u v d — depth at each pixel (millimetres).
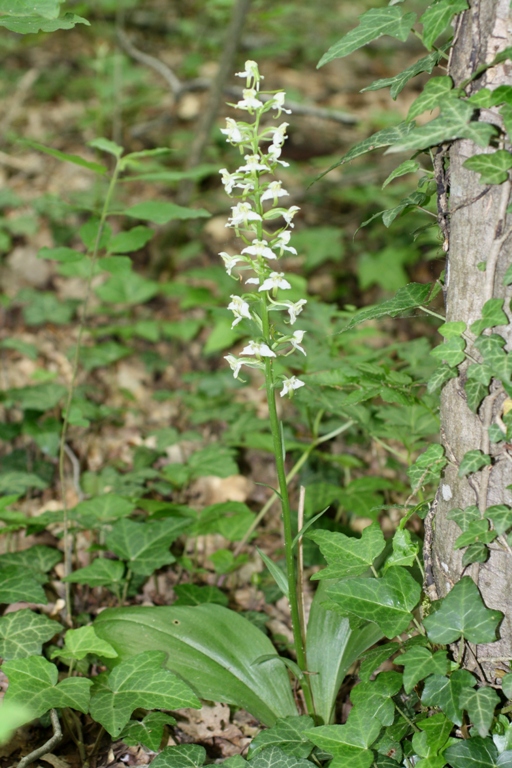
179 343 5531
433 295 2254
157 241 6430
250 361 2127
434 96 1827
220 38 7934
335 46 1955
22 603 3133
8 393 4273
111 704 2162
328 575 2225
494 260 1859
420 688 2324
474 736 1969
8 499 3043
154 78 8555
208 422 4766
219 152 6957
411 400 2621
